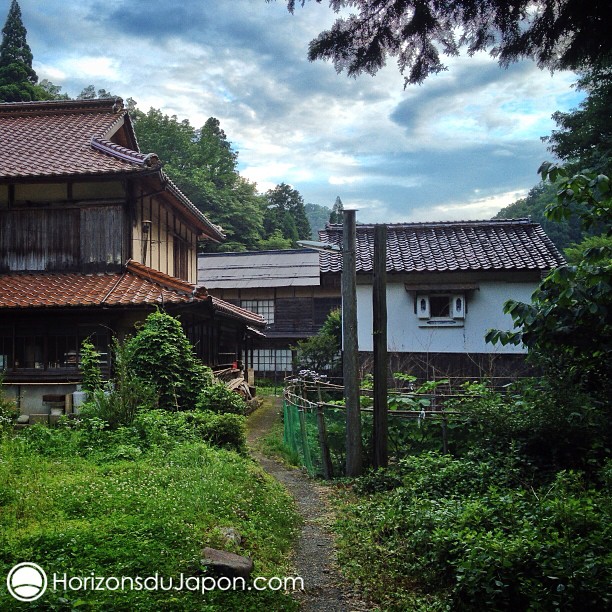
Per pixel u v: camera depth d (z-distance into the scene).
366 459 10.46
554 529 5.16
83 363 12.50
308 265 33.91
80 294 14.45
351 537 6.89
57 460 8.89
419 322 15.96
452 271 15.55
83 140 17.64
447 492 7.39
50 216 16.11
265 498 7.98
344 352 10.37
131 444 9.76
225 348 23.30
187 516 6.37
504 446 8.41
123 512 6.43
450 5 4.50
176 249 20.52
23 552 5.07
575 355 8.03
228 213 49.53
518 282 15.75
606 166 7.23
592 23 4.23
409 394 11.36
